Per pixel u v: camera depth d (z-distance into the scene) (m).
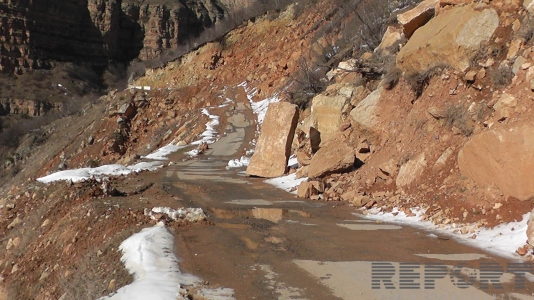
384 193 12.62
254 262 7.75
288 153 18.98
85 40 108.81
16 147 68.06
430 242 8.77
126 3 116.00
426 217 10.44
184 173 20.94
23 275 11.88
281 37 54.28
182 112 52.78
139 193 15.12
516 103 10.23
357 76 20.66
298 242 8.97
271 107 19.41
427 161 12.07
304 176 16.84
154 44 114.31
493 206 9.48
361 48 26.70
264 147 19.17
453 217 10.00
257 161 19.20
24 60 95.00
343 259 7.82
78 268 9.48
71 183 15.75
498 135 9.52
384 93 15.84
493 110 10.86
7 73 92.56
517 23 11.91
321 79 29.11
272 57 52.31
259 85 48.84
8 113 83.19
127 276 7.33
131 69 98.94
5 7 95.38
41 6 101.00
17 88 87.88
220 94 51.59
